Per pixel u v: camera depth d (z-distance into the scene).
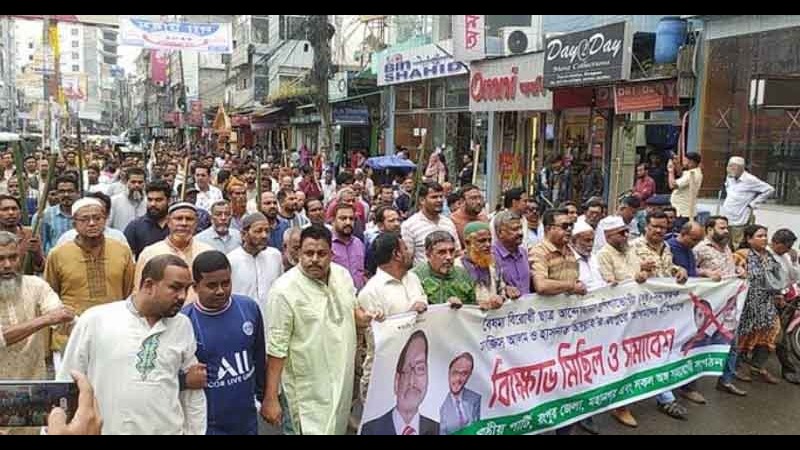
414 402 4.73
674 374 6.38
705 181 11.95
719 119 11.83
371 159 19.02
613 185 14.25
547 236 5.79
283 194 8.66
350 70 27.16
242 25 43.94
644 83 12.16
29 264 6.37
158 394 3.49
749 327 7.15
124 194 8.22
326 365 4.30
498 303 5.11
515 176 17.89
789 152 10.84
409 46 22.02
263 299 6.03
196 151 34.22
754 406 6.66
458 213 7.47
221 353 3.93
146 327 3.52
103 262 5.39
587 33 12.56
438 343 4.86
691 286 6.39
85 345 3.50
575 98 14.10
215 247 6.70
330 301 4.38
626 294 5.97
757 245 7.15
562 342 5.57
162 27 16.30
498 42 17.69
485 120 19.17
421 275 5.17
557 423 5.57
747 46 11.32
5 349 4.26
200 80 58.00
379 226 7.20
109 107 111.75
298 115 30.98
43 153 17.44
